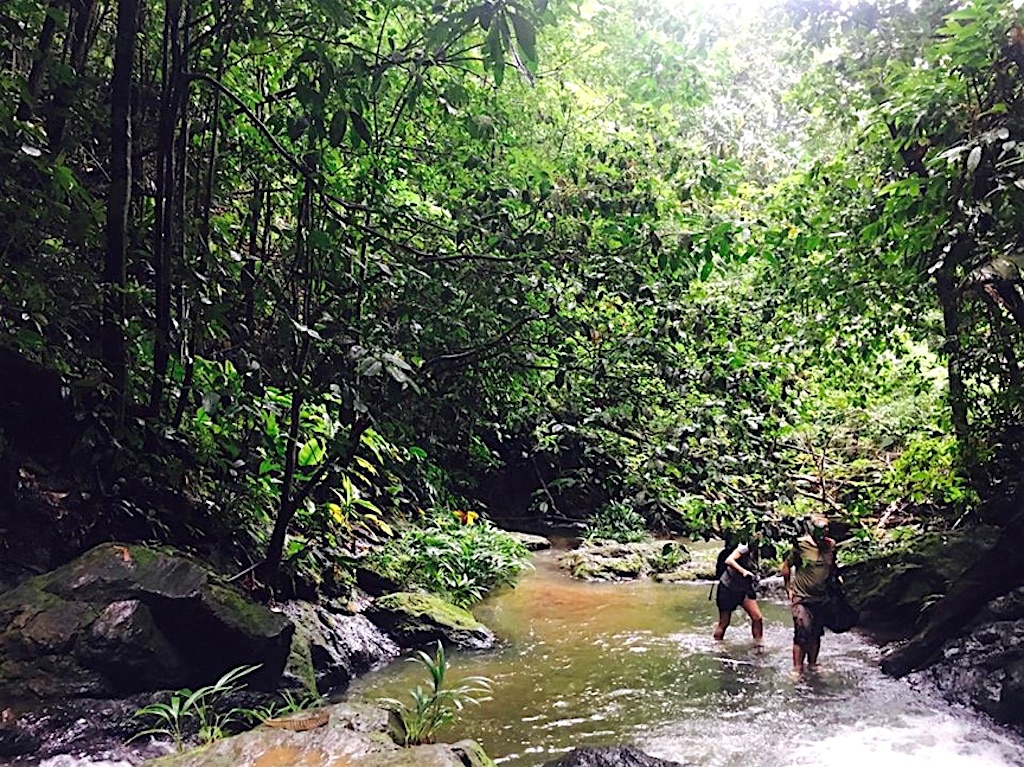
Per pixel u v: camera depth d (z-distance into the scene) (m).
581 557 11.48
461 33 4.16
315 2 4.39
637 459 5.12
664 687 6.11
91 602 4.17
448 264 5.34
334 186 5.53
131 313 5.16
